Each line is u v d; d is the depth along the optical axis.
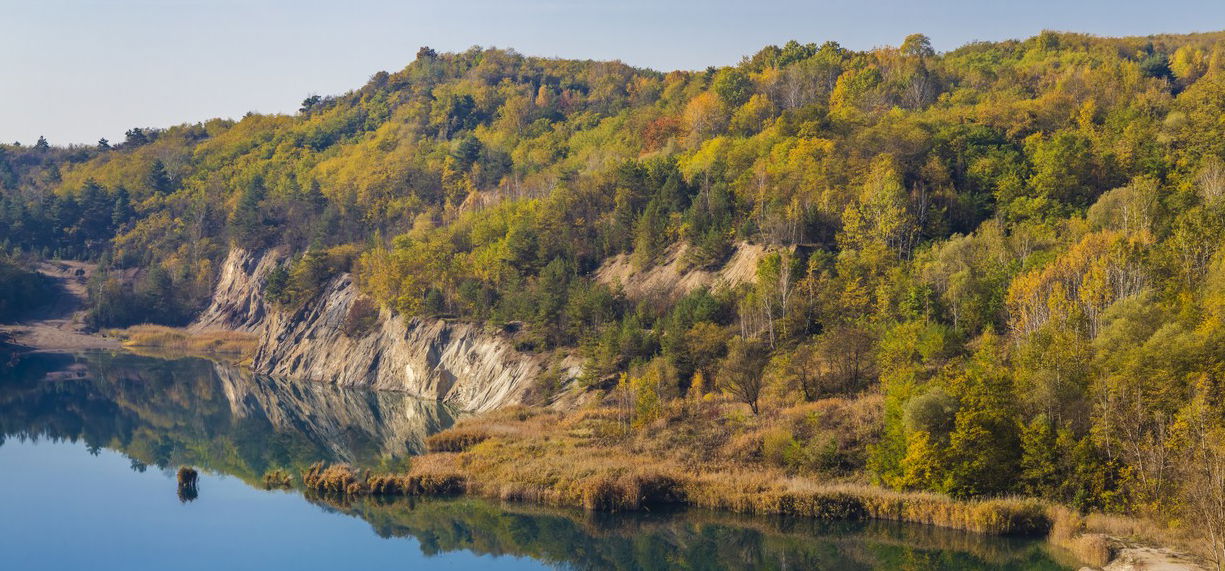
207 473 94.69
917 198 118.25
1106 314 74.31
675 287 122.94
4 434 116.62
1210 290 74.50
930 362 82.75
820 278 103.50
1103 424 62.97
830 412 79.75
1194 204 99.00
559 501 73.69
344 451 103.56
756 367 85.81
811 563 60.75
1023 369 69.81
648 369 97.19
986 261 97.81
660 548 65.00
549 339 122.38
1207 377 60.84
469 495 77.25
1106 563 54.44
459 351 133.88
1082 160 121.00
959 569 58.00
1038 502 63.31
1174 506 57.38
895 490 68.62
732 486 71.75
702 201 134.88
